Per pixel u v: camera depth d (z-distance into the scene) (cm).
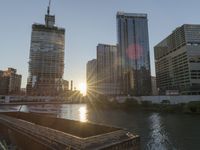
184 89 14762
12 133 1956
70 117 7269
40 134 1521
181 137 3394
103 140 1231
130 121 5750
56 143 1297
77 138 1184
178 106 8681
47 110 6844
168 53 18925
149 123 5216
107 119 6444
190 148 2719
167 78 18900
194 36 16025
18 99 17800
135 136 1412
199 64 15175
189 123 5000
